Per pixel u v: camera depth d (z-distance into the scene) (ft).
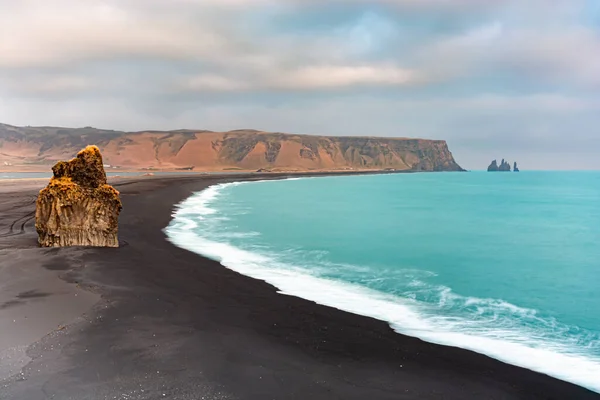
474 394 21.94
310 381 21.83
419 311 38.40
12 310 28.50
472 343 30.45
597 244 85.20
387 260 63.72
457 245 80.74
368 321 33.73
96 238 52.60
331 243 77.30
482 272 58.54
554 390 23.21
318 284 46.21
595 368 26.81
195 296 36.17
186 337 26.43
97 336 25.29
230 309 33.50
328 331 30.22
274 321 31.48
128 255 49.78
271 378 21.79
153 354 23.43
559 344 31.50
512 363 27.04
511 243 85.30
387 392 21.30
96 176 52.54
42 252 46.01
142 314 29.96
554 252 76.02
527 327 35.50
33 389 18.84
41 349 22.88
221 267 50.19
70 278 37.11
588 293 48.73
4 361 21.25
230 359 23.68
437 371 24.59
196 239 71.10
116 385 19.67
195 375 21.31
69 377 20.13
